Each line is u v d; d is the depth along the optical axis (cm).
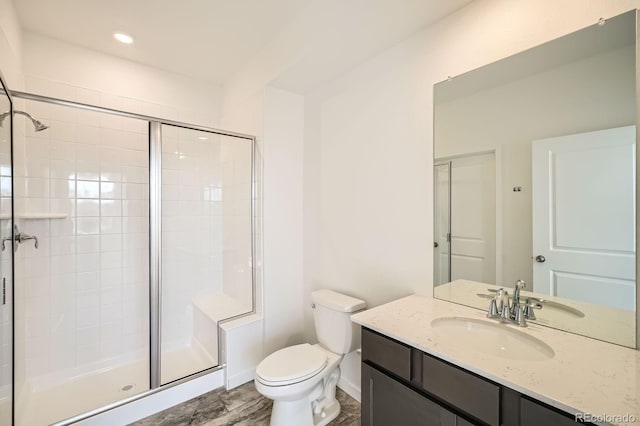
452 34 153
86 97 221
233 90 269
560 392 80
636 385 83
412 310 144
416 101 168
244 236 250
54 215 196
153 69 253
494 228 141
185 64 249
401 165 176
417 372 113
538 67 126
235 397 203
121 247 235
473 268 148
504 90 136
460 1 144
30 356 198
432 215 162
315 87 233
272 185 234
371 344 130
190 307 260
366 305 197
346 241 212
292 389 153
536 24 126
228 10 182
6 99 144
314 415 176
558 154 122
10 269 154
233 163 262
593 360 97
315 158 238
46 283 205
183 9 180
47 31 201
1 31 149
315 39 174
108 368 228
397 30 165
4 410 144
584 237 115
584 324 115
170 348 249
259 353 228
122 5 176
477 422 96
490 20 139
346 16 155
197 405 194
